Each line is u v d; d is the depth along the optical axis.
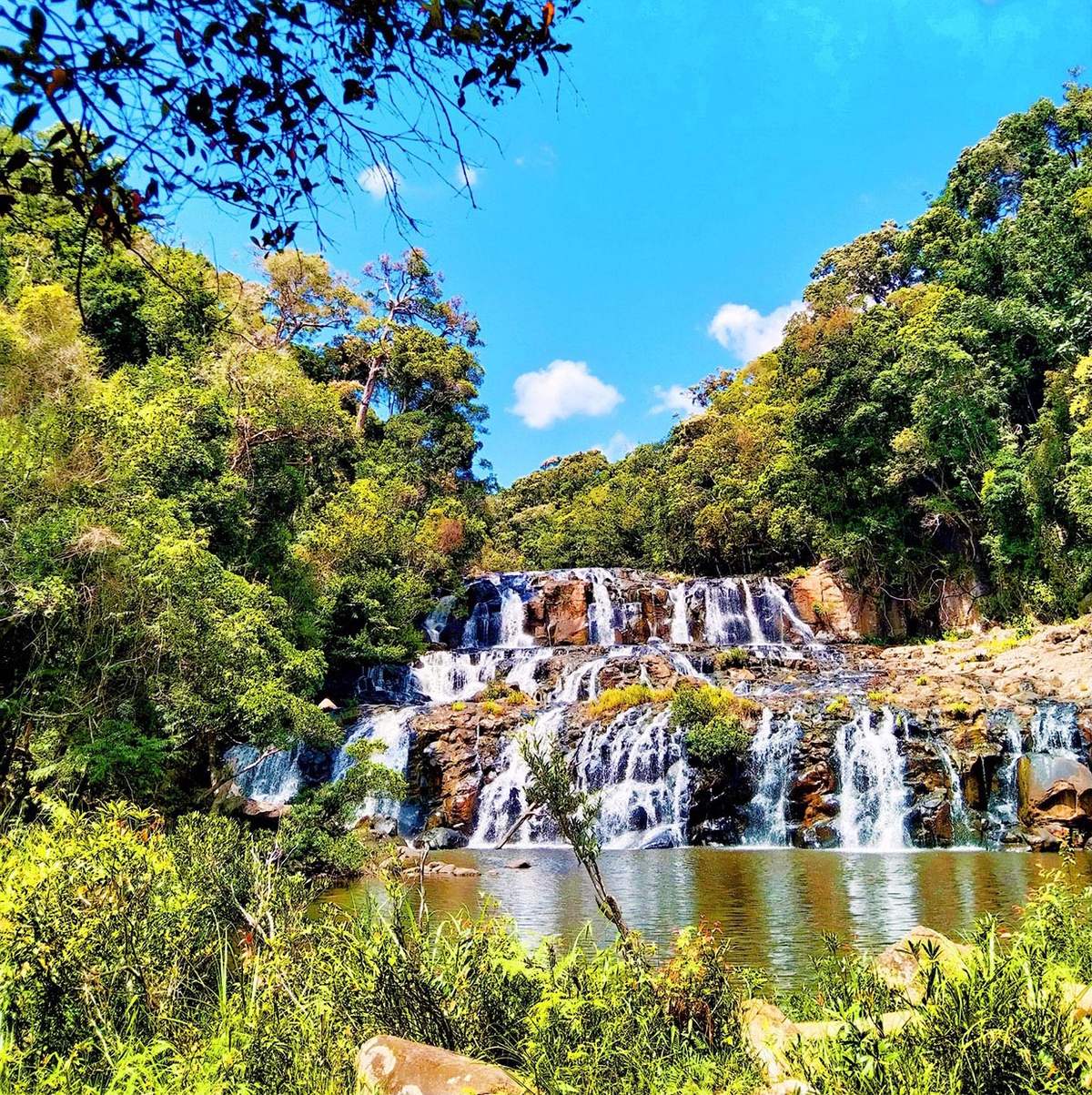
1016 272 38.19
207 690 14.34
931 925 9.58
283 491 27.86
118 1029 3.50
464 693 31.89
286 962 4.04
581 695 28.67
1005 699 22.66
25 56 1.88
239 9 2.13
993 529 34.78
